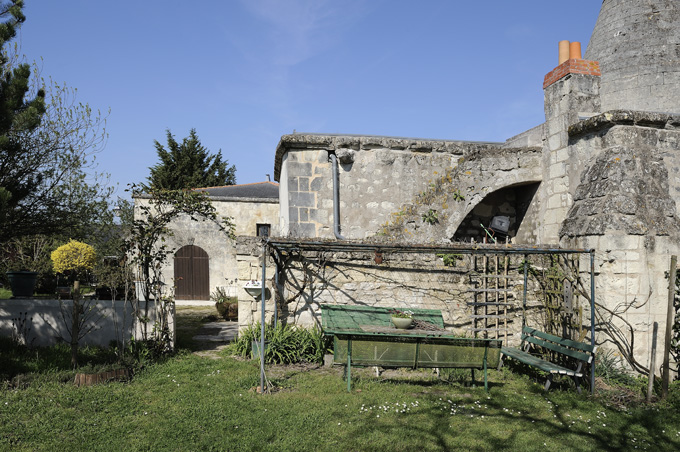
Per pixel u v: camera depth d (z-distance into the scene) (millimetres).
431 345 5984
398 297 7945
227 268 17203
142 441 4211
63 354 6922
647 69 8992
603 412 5242
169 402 5227
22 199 7781
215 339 9297
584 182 7172
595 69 8055
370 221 8953
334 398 5469
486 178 8734
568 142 7938
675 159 7074
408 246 6672
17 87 6840
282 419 4770
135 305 7391
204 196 7758
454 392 5906
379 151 9047
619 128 6883
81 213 9203
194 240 17094
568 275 7098
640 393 5902
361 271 7941
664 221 6629
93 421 4629
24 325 7559
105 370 5984
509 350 6984
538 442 4418
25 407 4887
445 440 4395
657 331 6207
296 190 8812
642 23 9203
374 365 5934
